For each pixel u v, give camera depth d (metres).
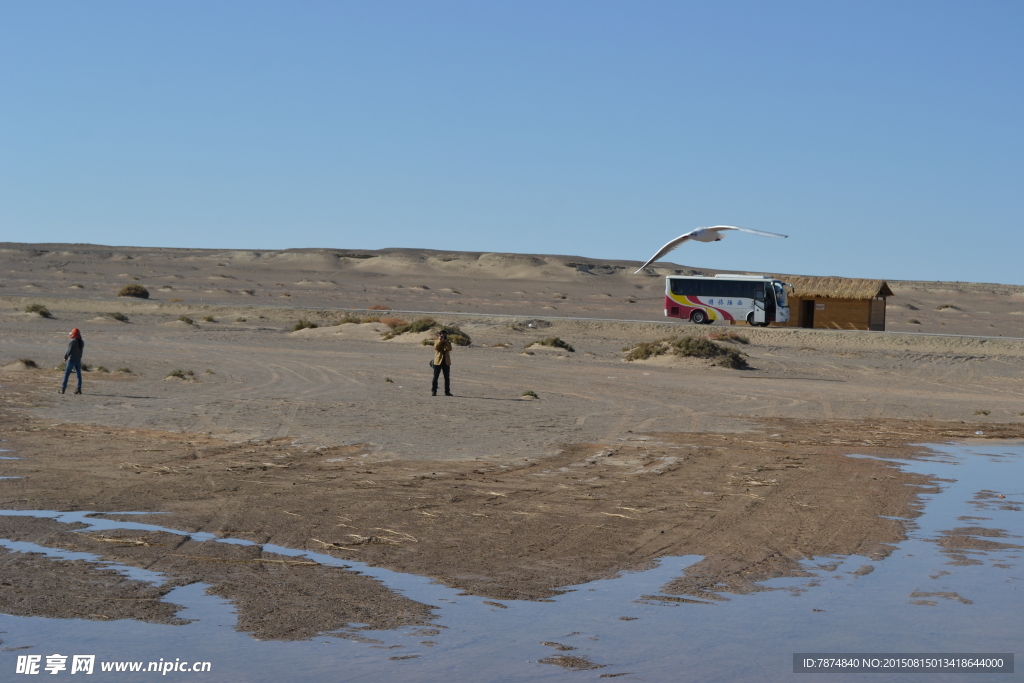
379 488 12.94
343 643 6.79
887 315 114.06
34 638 6.67
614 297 144.38
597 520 11.23
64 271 147.88
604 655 6.70
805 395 32.28
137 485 12.54
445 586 8.33
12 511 10.70
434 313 76.94
